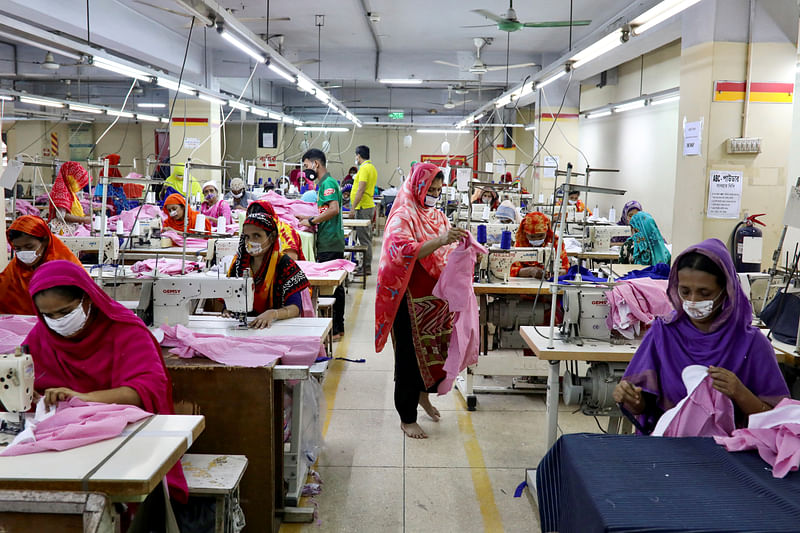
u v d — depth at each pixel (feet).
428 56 42.98
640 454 5.16
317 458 11.04
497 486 10.16
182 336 8.55
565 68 21.81
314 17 33.45
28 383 5.41
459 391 14.92
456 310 11.18
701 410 6.12
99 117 51.26
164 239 19.02
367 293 27.09
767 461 4.98
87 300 6.16
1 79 46.03
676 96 31.24
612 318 9.47
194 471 6.73
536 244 15.52
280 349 8.52
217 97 30.25
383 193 54.03
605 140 46.78
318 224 19.49
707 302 6.31
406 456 11.24
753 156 19.84
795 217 9.27
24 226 10.46
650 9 14.53
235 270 10.57
